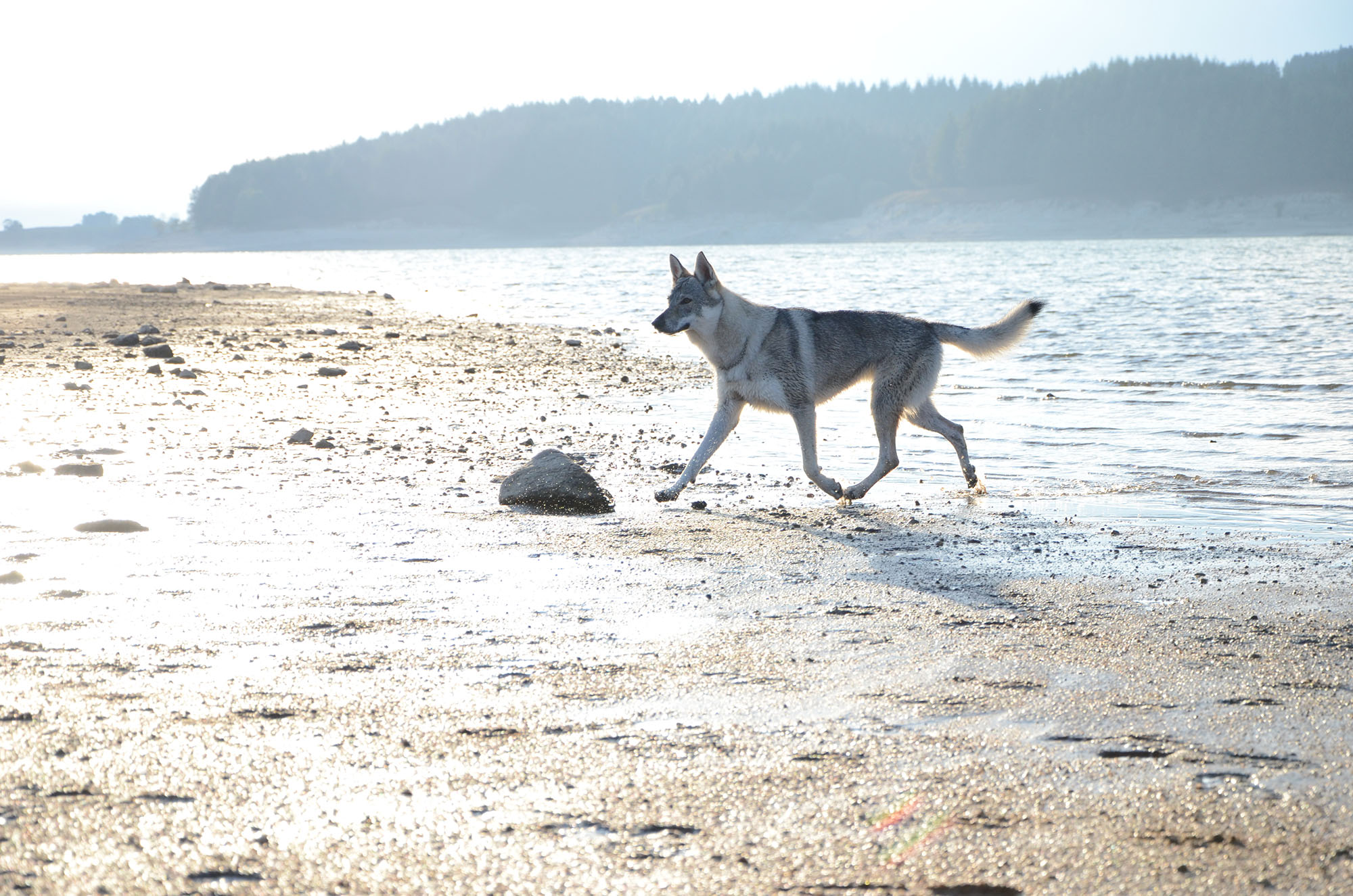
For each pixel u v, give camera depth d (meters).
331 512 6.39
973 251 104.50
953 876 2.31
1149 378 13.59
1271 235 175.00
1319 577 5.21
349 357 15.56
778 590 4.88
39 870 2.25
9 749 2.87
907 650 3.96
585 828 2.49
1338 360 14.63
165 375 12.76
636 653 3.88
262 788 2.66
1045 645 4.04
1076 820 2.56
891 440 7.74
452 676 3.57
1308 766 2.87
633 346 18.31
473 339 18.88
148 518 6.08
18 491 6.76
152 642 3.88
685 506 7.01
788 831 2.49
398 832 2.46
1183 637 4.16
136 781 2.69
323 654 3.79
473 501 6.85
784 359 7.24
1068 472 8.35
